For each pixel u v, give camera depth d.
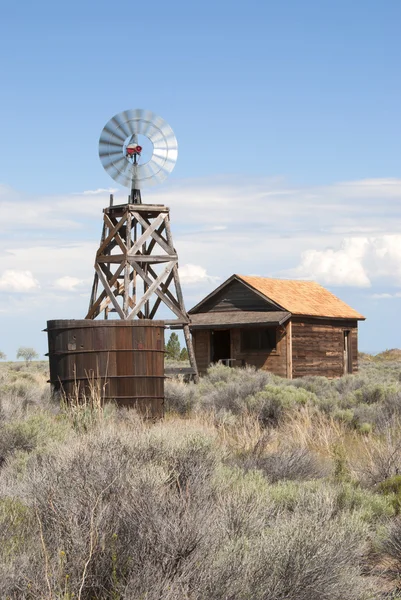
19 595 5.41
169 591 5.41
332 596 6.13
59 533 6.27
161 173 30.27
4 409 15.51
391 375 42.69
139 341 19.44
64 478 7.94
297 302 44.41
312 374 43.47
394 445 13.16
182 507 6.81
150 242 30.77
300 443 14.70
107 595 5.61
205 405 22.42
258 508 7.82
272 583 5.91
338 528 7.10
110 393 19.25
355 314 47.31
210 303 46.19
